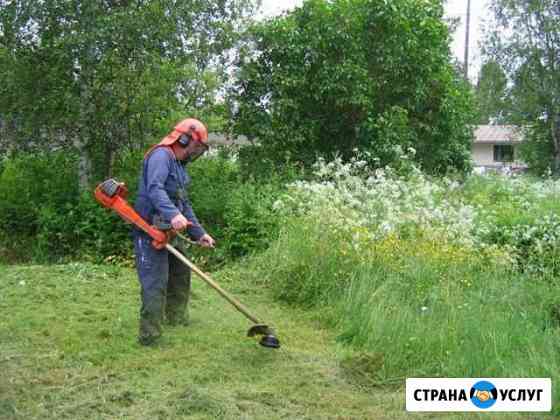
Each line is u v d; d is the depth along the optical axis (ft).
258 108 39.47
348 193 25.81
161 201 16.69
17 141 34.63
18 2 32.19
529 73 74.18
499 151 113.39
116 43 31.68
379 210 25.55
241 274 26.27
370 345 17.54
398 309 18.62
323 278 22.66
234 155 39.93
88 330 18.58
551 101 72.79
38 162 36.99
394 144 38.50
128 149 35.32
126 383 14.70
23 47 32.83
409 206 24.97
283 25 38.70
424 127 42.68
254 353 16.94
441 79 42.34
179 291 19.21
